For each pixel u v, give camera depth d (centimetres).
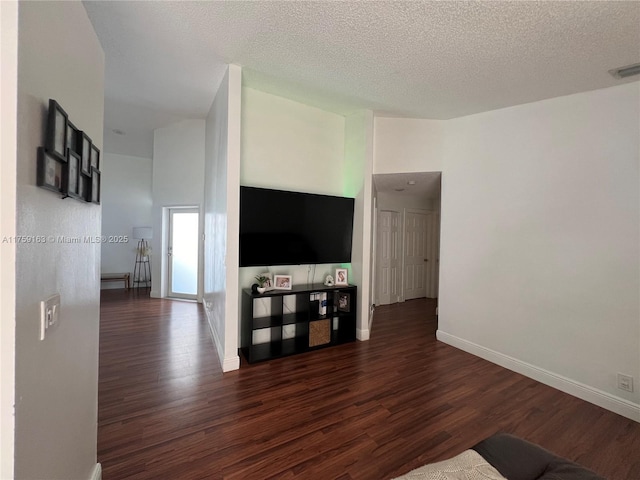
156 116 443
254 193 306
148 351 318
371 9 179
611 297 237
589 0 160
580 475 92
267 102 331
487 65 232
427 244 660
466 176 343
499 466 101
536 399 244
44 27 92
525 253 291
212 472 158
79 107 126
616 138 238
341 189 392
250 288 331
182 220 568
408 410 221
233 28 208
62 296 110
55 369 104
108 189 654
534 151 286
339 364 298
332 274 389
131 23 205
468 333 339
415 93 294
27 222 83
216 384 252
